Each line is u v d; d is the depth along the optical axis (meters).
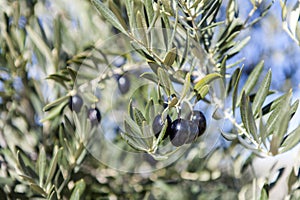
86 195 1.13
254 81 0.74
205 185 1.12
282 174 0.81
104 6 0.66
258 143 0.65
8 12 1.12
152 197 1.18
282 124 0.61
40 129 1.12
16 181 1.09
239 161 0.94
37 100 1.12
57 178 0.95
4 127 1.12
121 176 1.17
